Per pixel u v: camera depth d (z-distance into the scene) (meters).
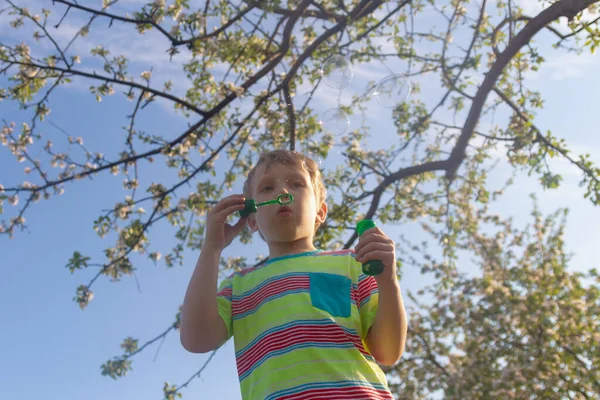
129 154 6.30
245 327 1.91
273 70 6.46
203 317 1.88
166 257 6.65
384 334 1.82
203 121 6.16
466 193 7.54
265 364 1.75
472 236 8.09
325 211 2.42
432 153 7.73
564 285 8.08
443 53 6.85
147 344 6.22
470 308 7.82
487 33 6.77
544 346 7.39
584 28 5.40
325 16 6.66
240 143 7.18
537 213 8.52
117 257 6.34
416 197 7.77
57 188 6.14
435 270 7.99
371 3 6.11
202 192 6.71
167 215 6.66
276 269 2.00
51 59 6.25
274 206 2.10
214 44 5.95
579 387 7.45
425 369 7.77
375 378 1.76
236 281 2.08
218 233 1.98
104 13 5.36
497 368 7.52
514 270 8.12
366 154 7.51
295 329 1.78
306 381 1.69
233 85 6.28
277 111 6.34
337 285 1.92
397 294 1.82
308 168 2.29
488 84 6.26
